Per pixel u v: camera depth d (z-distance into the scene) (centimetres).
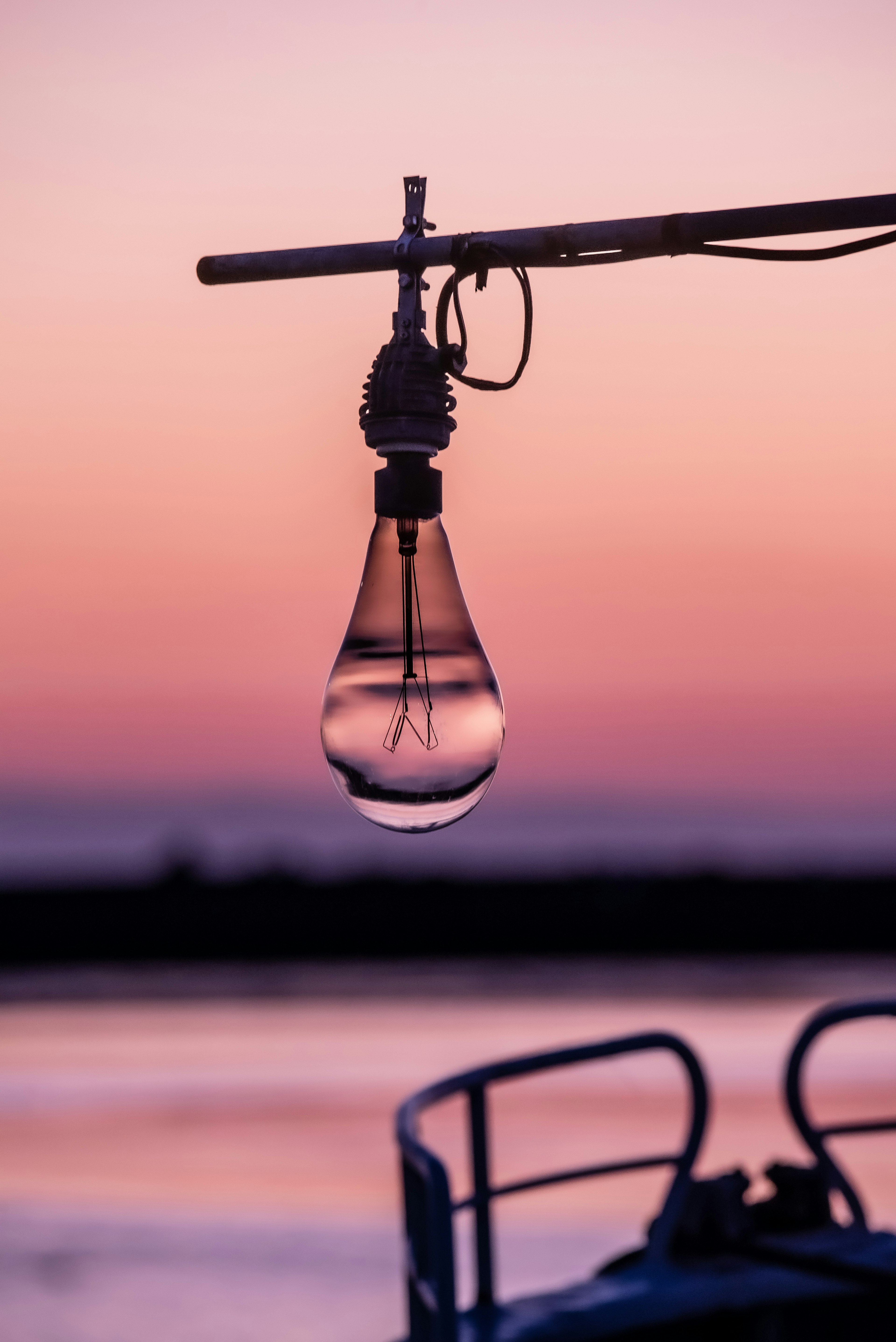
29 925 11788
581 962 9194
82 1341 881
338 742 189
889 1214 1334
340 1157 1825
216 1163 1784
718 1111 2222
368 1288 1038
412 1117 347
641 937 12069
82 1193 1531
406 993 5378
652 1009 4375
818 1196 455
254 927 12131
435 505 192
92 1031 3809
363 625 192
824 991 5194
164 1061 3033
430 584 192
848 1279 389
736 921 12125
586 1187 1545
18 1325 924
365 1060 3025
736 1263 421
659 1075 2741
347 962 9769
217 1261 1128
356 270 199
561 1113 2239
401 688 188
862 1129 470
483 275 195
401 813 189
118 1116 2231
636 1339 380
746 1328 390
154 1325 929
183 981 6725
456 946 12256
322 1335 902
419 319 195
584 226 192
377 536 195
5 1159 1812
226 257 204
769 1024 3719
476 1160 422
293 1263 1122
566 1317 386
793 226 185
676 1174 446
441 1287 296
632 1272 421
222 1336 894
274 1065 2952
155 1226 1293
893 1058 2870
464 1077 412
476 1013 4306
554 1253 1086
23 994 5622
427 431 191
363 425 194
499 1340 371
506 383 193
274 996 5262
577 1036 3525
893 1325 403
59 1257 1148
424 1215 315
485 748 191
